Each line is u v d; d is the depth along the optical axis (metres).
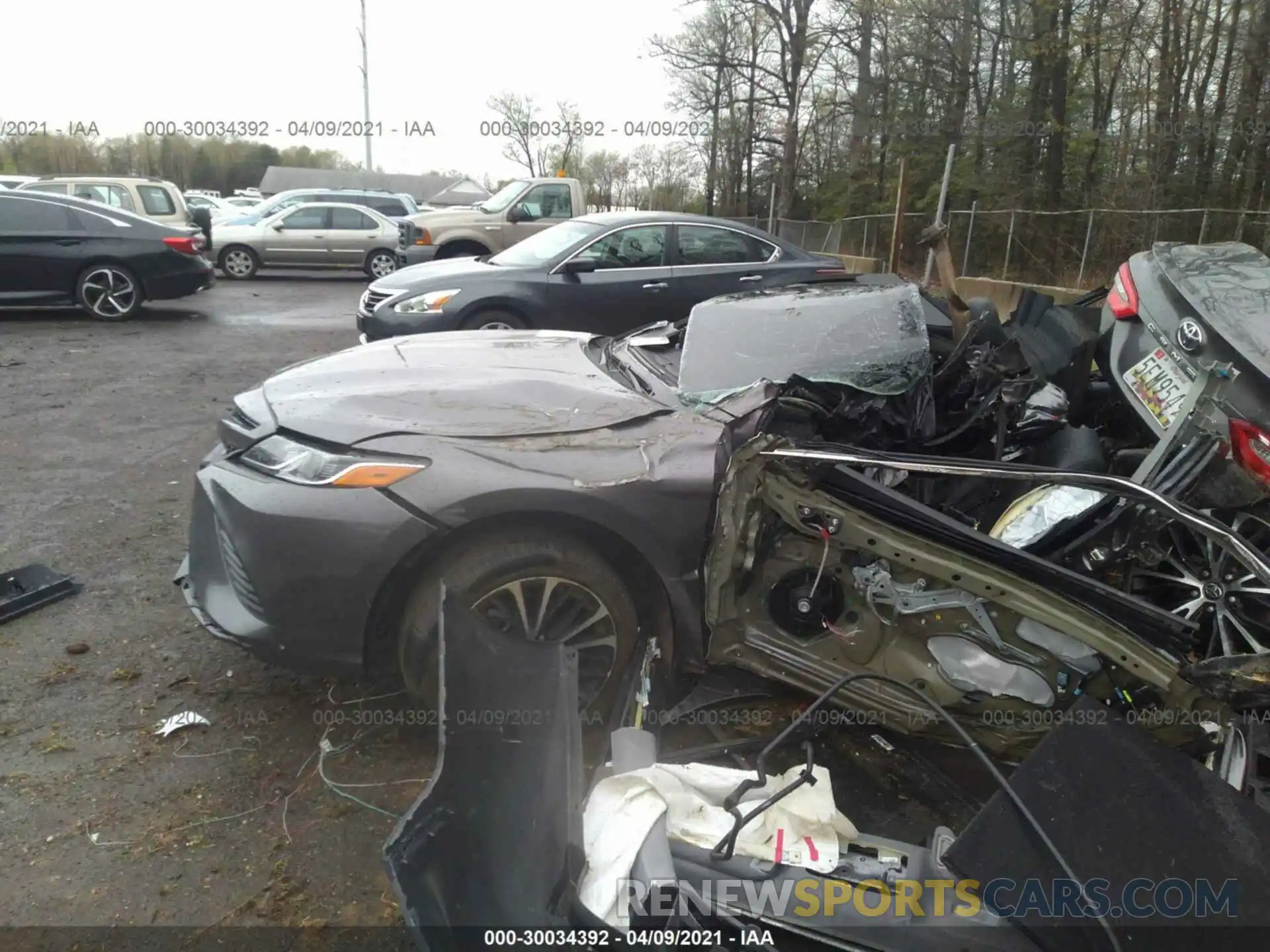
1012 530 2.68
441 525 2.57
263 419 2.88
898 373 3.01
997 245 15.39
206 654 3.36
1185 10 17.31
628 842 2.10
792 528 2.58
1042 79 18.67
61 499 4.87
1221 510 2.62
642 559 2.73
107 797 2.61
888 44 21.97
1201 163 16.73
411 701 2.90
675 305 8.36
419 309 7.81
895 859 2.26
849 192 24.19
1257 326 2.86
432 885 1.60
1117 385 3.19
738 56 26.36
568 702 2.24
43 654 3.32
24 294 10.35
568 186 14.19
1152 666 2.47
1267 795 2.38
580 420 2.79
